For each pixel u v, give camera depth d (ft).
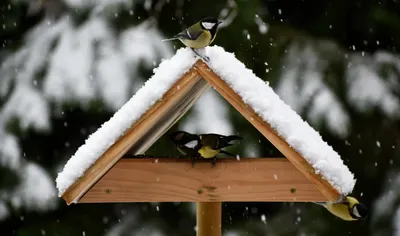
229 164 21.22
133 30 42.55
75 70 41.19
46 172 45.78
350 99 44.73
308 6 50.49
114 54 41.42
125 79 40.83
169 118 22.88
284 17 50.44
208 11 46.62
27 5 47.34
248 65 44.73
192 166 21.24
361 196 49.16
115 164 21.27
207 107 41.55
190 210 46.47
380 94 44.78
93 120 47.52
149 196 21.22
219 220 21.86
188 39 20.74
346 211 28.81
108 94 40.57
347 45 50.01
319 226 47.52
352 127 47.34
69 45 42.01
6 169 43.98
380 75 45.60
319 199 20.85
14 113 42.55
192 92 21.94
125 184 21.26
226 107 42.09
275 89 43.96
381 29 49.85
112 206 48.34
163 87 19.31
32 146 47.03
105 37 41.88
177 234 46.83
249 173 21.12
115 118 20.10
